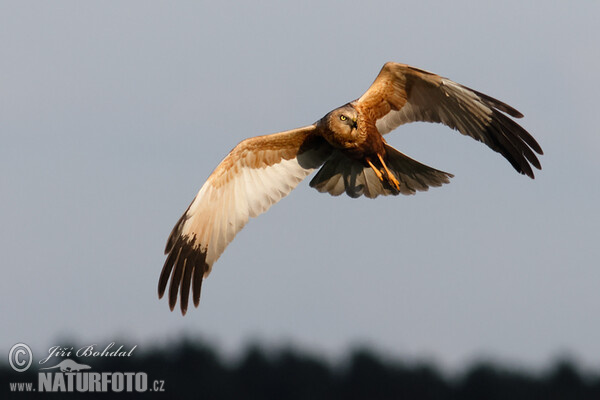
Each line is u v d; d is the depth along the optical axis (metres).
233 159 14.74
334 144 14.60
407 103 14.85
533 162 14.56
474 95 14.34
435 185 14.88
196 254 14.52
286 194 14.87
